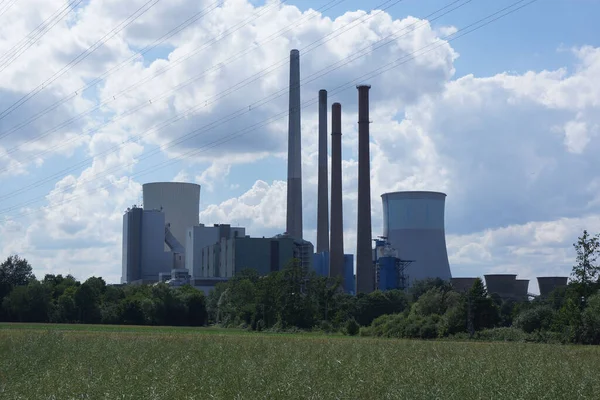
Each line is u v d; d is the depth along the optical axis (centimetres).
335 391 2136
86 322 13738
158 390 2022
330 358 3316
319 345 4825
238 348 4181
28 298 13650
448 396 2127
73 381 2239
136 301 13812
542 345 5822
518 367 2916
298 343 5141
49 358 3406
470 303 9219
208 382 2222
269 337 7125
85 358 3297
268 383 2197
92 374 2447
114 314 13638
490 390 2211
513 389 2220
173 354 3503
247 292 14175
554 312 8581
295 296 12469
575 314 7631
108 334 7031
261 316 12625
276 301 12412
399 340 6962
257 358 3284
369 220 16612
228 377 2348
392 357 3444
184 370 2538
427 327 9225
